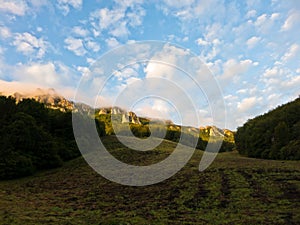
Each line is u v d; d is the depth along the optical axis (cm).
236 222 1445
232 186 2409
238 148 6850
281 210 1650
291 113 6134
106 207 1939
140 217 1611
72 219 1524
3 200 2077
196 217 1599
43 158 3788
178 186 2548
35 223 1359
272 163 3716
